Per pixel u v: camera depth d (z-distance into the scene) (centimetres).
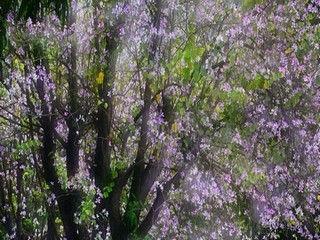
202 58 877
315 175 1064
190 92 895
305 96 1002
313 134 1031
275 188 1073
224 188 1034
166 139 944
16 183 1498
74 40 926
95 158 1019
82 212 997
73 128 1060
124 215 1010
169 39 905
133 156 1049
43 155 1148
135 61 976
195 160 966
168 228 1134
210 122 944
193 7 902
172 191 1049
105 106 967
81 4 971
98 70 957
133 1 892
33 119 1136
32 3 795
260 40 931
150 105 966
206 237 1135
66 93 1052
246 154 981
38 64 984
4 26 778
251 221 1145
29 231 1525
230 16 886
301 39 938
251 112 966
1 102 1196
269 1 937
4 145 1279
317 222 1196
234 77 894
